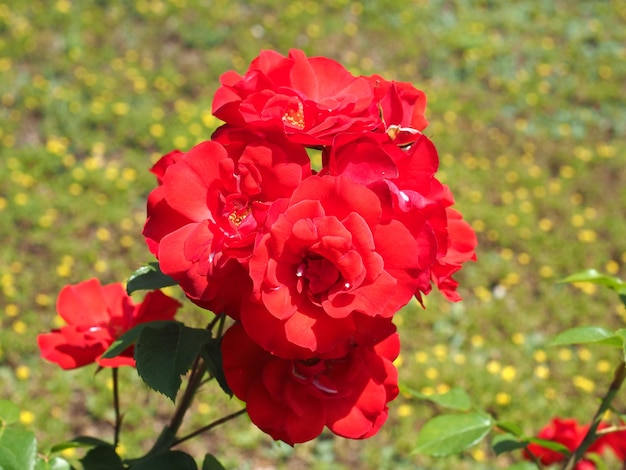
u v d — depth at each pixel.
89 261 1.48
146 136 1.80
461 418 0.54
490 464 1.20
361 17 2.42
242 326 0.39
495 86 2.23
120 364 0.48
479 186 1.81
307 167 0.38
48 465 0.48
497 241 1.67
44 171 1.66
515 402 1.29
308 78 0.42
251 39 2.23
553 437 0.72
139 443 1.17
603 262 1.67
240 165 0.37
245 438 1.19
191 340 0.42
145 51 2.13
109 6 2.26
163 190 0.38
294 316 0.36
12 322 1.34
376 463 1.19
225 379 0.41
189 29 2.22
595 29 2.53
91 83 1.94
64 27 2.14
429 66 2.28
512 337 1.44
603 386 1.37
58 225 1.54
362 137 0.38
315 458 1.20
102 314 0.54
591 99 2.22
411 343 1.39
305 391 0.39
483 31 2.46
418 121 0.43
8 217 1.53
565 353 1.42
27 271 1.44
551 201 1.80
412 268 0.36
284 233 0.35
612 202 1.85
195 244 0.36
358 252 0.36
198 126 1.86
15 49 2.01
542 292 1.57
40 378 1.24
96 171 1.67
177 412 0.48
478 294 1.52
